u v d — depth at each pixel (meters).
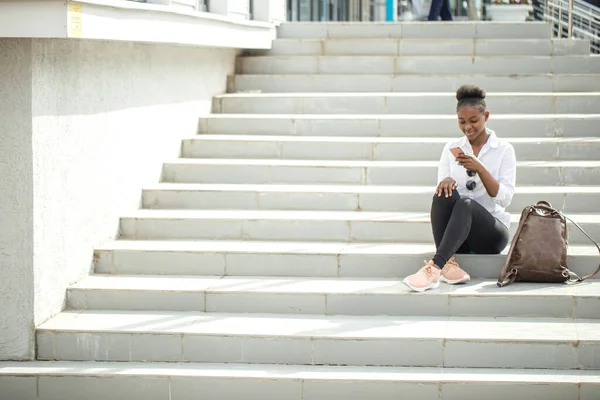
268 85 10.84
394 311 7.02
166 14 8.20
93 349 6.74
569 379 6.25
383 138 9.45
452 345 6.50
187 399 6.39
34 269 6.74
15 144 6.65
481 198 7.39
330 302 7.04
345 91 10.73
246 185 8.76
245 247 7.71
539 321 6.85
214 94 10.45
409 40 11.40
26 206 6.70
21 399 6.50
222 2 10.30
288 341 6.59
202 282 7.36
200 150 9.41
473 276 7.41
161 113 8.95
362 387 6.29
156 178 8.87
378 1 23.09
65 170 7.14
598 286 7.16
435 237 7.29
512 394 6.22
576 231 7.82
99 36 6.82
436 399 6.25
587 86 10.45
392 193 8.34
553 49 11.23
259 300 7.09
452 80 10.56
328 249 7.62
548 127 9.48
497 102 9.99
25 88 6.59
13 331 6.77
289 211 8.36
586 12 14.30
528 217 7.22
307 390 6.31
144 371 6.47
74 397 6.47
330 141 9.21
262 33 11.18
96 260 7.66
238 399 6.36
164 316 7.02
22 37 6.41
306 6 15.27
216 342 6.64
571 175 8.64
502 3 16.50
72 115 7.21
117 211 8.09
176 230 8.07
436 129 9.57
